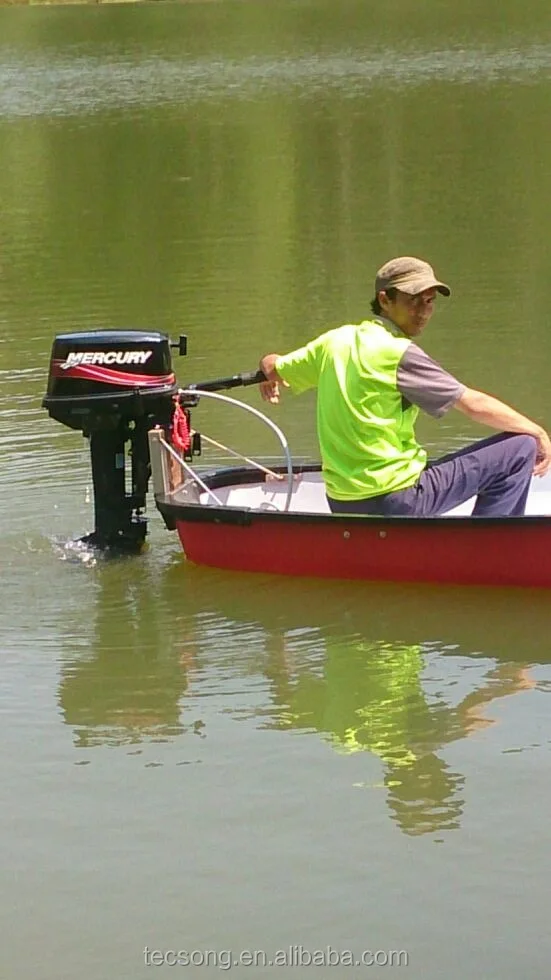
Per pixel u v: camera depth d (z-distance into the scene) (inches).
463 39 1680.6
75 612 286.5
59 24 2255.2
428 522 280.8
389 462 285.7
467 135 954.7
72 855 201.3
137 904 189.8
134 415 309.1
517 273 566.9
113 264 634.8
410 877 192.1
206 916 186.2
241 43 1825.8
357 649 265.6
